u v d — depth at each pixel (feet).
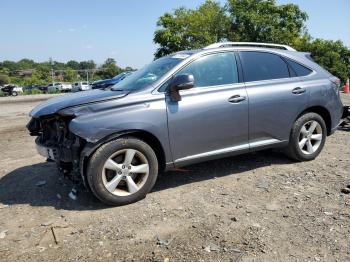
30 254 11.28
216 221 12.86
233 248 11.04
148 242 11.63
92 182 13.92
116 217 13.52
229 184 16.44
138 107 14.46
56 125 15.14
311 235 11.62
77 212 14.11
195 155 15.81
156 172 15.03
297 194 14.98
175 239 11.73
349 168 18.19
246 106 16.63
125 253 11.07
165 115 14.84
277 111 17.58
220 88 16.22
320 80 19.16
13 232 12.76
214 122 15.89
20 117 47.96
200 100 15.60
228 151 16.55
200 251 10.96
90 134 13.53
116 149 14.10
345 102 44.09
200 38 93.66
